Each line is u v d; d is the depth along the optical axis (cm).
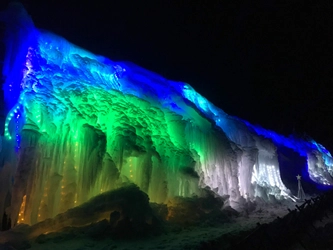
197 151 1212
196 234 757
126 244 641
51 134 798
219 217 971
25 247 595
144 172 916
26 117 768
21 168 718
